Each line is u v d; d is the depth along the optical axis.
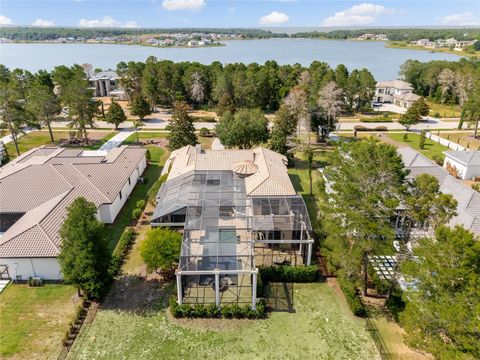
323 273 34.78
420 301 22.69
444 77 123.44
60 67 104.75
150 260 31.73
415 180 29.09
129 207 47.34
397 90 124.12
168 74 116.69
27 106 70.69
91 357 25.59
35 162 51.34
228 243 31.62
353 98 110.00
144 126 90.81
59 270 33.06
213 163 49.56
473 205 37.81
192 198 39.84
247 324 28.59
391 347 26.52
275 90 115.56
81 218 28.58
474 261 20.00
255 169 46.69
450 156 60.78
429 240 23.06
